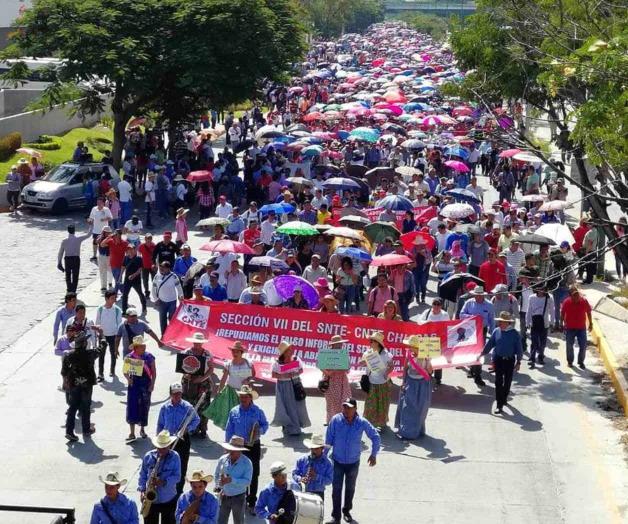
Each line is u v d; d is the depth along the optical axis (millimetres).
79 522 13992
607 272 29609
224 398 16375
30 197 35469
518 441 17094
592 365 21188
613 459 16484
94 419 17594
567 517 14438
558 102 31312
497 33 25859
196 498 11844
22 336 22453
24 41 39094
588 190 18359
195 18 38719
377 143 47375
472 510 14555
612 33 19844
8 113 50219
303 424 16984
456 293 21984
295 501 11680
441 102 62781
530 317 20781
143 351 16500
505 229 25297
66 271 24859
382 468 15875
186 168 38906
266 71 41125
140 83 38250
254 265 23750
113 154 40750
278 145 42969
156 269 24438
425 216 28734
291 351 17000
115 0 39312
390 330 19625
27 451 16297
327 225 25938
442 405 18703
